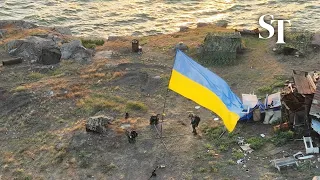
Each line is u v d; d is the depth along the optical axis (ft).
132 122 95.09
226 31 142.41
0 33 145.89
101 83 112.27
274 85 105.60
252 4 194.18
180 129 92.84
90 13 189.67
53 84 111.86
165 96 105.50
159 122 95.09
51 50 125.29
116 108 100.58
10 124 98.17
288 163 80.18
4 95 107.45
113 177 81.46
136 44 128.98
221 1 198.80
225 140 88.58
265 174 79.61
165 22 181.68
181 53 86.74
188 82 85.46
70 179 81.46
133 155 86.07
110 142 89.10
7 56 128.26
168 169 82.48
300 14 181.27
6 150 90.02
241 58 120.98
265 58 120.37
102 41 144.77
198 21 180.96
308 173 79.10
